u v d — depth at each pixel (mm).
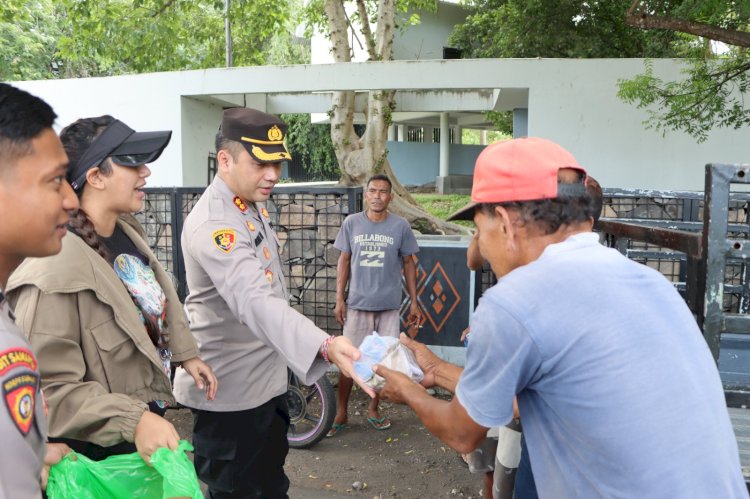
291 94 10977
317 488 3746
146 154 1766
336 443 4371
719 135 6656
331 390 4195
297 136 21812
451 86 7094
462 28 15805
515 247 1380
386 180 4508
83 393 1557
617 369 1169
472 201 1438
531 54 12453
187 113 8133
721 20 5496
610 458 1174
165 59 11195
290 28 21250
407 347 1895
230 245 2189
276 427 2512
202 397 2410
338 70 7316
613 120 6840
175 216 5340
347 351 1828
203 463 2461
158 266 2061
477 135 36844
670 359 1195
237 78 7648
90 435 1556
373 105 9172
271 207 5449
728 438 1227
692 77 6207
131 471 1492
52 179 1049
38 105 1033
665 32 8141
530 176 1327
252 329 2094
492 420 1269
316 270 5395
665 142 6766
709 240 1654
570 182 1344
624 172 6879
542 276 1244
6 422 863
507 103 9852
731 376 2002
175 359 2100
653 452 1145
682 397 1175
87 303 1638
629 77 6762
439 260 5238
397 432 4551
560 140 6965
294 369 1955
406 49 17328
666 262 4578
